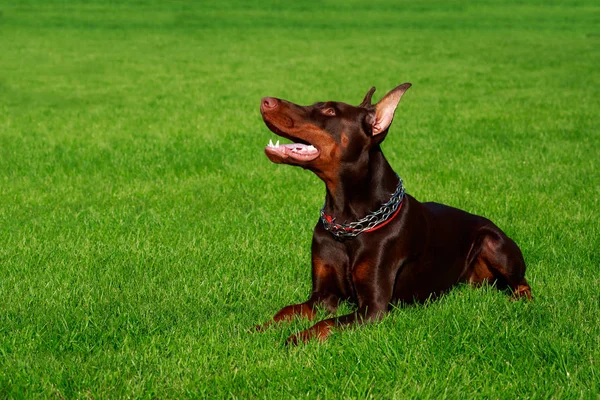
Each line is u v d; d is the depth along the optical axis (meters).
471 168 11.56
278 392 4.37
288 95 21.59
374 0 59.25
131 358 4.78
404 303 5.89
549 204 9.26
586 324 5.35
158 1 56.81
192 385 4.42
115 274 6.70
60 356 4.89
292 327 5.31
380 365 4.65
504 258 6.19
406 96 21.30
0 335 5.20
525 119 16.64
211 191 10.23
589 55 31.61
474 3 57.38
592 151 12.88
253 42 37.81
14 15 47.88
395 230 5.55
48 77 25.31
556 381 4.48
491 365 4.76
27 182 10.83
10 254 7.35
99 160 12.41
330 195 5.59
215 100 20.30
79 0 56.16
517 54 32.66
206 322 5.40
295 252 7.34
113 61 30.05
